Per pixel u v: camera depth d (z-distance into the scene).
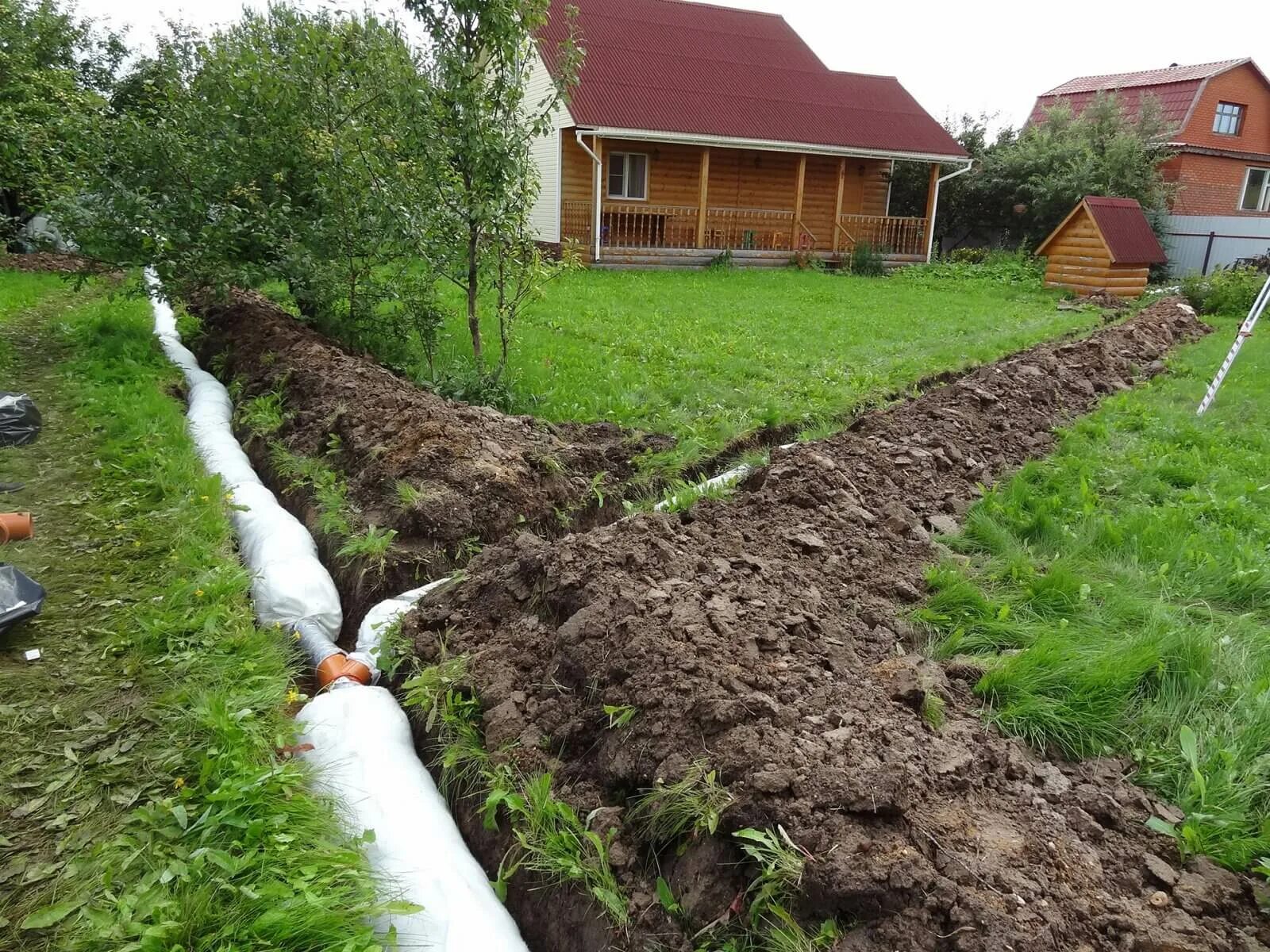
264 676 3.11
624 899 2.07
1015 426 6.12
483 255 6.67
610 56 20.44
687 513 4.14
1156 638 3.15
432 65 6.21
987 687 2.93
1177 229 21.09
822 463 4.68
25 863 2.32
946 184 24.16
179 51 8.21
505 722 2.68
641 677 2.59
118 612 3.59
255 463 5.49
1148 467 5.29
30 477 5.03
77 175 7.73
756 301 13.78
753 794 2.12
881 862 1.95
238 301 8.91
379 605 3.51
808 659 2.90
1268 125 26.16
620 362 8.08
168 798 2.52
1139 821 2.37
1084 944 1.88
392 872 2.16
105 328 8.38
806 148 19.75
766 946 1.88
